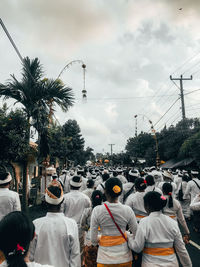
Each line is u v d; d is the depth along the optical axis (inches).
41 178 547.8
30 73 463.8
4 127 415.5
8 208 185.5
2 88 482.0
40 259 103.1
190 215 417.1
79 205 183.0
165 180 293.4
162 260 113.7
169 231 117.3
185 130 1168.8
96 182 376.2
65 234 106.3
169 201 163.8
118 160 2193.7
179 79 983.6
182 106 981.8
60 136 888.3
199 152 815.1
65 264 105.0
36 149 497.4
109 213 126.0
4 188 189.6
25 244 63.7
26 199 466.6
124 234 127.0
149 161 1593.3
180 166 1117.7
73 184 185.6
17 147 420.2
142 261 119.3
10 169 603.8
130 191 261.1
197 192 342.3
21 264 60.2
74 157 2164.1
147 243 117.3
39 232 105.0
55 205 109.8
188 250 260.1
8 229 62.0
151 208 121.9
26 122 438.3
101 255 124.2
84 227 184.9
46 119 527.5
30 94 497.4
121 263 121.0
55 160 991.6
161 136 1526.8
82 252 187.9
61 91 508.4
